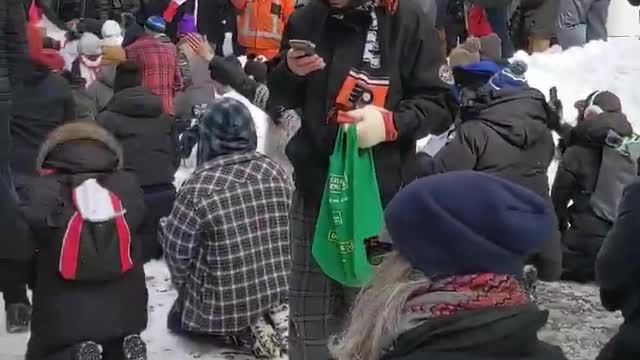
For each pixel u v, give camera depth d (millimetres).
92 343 3955
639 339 2689
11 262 4004
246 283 4836
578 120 6352
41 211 3979
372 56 3443
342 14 3441
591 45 11227
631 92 10500
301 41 3299
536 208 1914
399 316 1932
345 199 3355
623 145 5965
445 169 5031
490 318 1830
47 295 4004
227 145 4840
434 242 1894
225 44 10641
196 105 8812
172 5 12133
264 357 4879
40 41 5961
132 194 4133
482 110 5125
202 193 4785
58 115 5977
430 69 3439
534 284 5312
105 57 8359
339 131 3357
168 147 6566
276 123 5691
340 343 2344
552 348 1888
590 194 6113
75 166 4062
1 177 4621
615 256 2787
